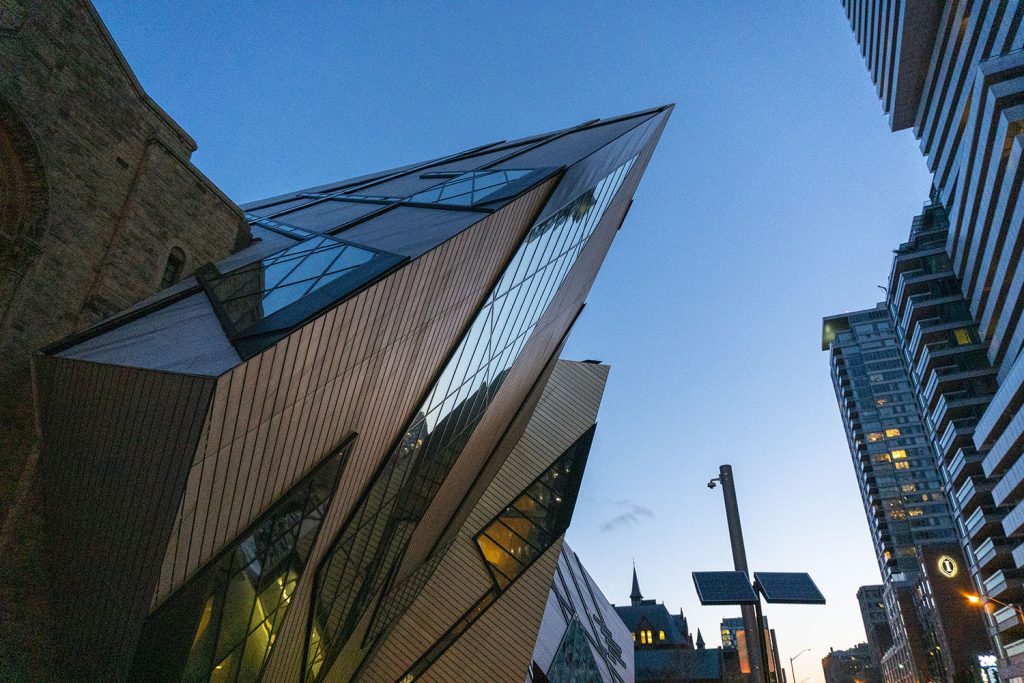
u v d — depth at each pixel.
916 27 84.50
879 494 157.62
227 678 13.27
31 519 11.95
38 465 12.18
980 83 64.56
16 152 13.85
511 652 29.62
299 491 12.84
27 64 14.17
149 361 10.00
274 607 13.98
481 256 17.52
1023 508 65.62
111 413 10.18
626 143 27.47
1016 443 66.88
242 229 20.17
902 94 95.19
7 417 12.20
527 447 36.56
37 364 12.67
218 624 11.98
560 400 39.59
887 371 171.50
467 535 32.41
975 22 71.62
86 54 15.66
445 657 28.75
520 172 22.95
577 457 37.50
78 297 14.52
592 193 26.75
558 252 26.77
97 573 10.98
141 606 10.46
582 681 42.06
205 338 10.87
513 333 26.08
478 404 25.16
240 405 9.46
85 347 12.49
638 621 166.75
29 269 13.49
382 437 16.53
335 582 17.88
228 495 10.59
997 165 64.81
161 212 17.09
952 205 85.25
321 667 20.70
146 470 9.61
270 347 9.55
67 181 14.70
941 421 92.75
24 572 11.71
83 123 15.37
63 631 11.79
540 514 34.56
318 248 16.48
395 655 28.34
